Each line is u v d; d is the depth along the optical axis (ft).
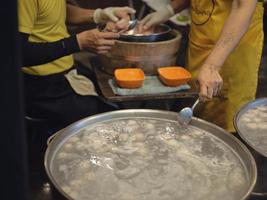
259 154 3.49
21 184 1.45
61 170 3.36
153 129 4.01
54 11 5.62
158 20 6.90
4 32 1.31
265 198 3.25
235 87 6.32
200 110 6.33
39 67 5.76
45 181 5.90
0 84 1.35
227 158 3.58
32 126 6.02
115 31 6.29
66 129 3.79
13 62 1.35
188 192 3.18
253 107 4.60
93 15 6.86
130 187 3.22
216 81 4.73
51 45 5.37
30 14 5.23
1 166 1.42
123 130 3.97
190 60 6.56
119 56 6.21
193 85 6.01
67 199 2.78
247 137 3.95
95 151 3.64
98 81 6.15
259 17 6.01
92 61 7.07
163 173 3.40
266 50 10.50
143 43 6.06
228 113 6.45
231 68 6.16
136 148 3.72
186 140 3.85
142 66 6.24
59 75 5.99
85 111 6.12
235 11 5.08
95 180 3.28
